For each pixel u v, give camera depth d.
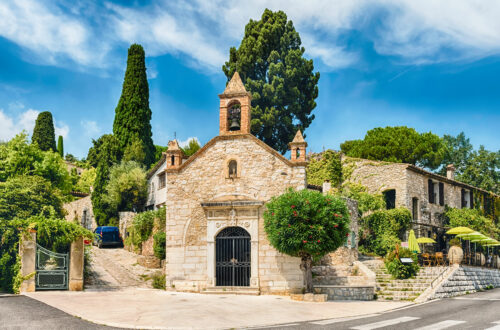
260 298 20.92
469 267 30.22
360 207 34.59
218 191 23.61
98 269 28.22
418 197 38.12
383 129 55.94
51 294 20.28
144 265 29.38
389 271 26.56
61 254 22.05
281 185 22.89
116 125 49.03
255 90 47.50
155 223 30.25
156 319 15.20
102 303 18.25
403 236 35.03
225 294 22.17
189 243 23.50
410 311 17.83
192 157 24.22
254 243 22.52
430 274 26.19
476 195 45.84
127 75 50.22
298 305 19.11
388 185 37.75
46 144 66.38
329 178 40.75
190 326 14.26
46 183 27.53
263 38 48.94
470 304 19.91
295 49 50.00
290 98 47.62
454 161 60.69
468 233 33.19
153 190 42.56
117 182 42.31
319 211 20.30
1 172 39.75
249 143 23.67
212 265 22.81
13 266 21.38
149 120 50.47
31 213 25.11
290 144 23.22
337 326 14.05
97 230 39.25
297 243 20.02
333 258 26.84
